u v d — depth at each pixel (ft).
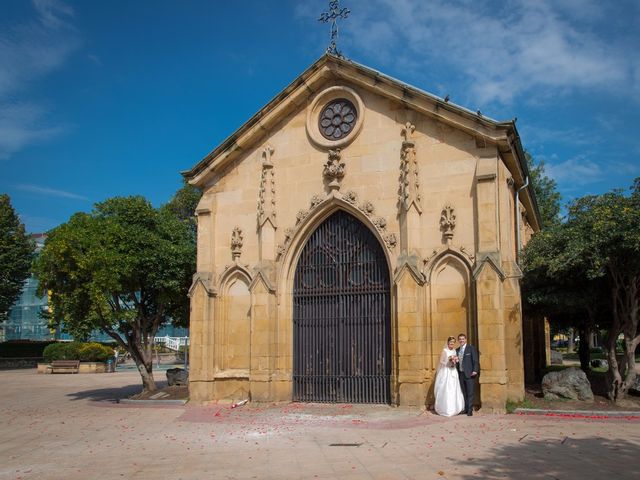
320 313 68.64
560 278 60.34
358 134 67.87
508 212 62.69
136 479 33.94
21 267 188.34
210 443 44.93
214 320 71.36
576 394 58.80
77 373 154.51
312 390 67.77
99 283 72.38
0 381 128.77
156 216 81.87
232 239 72.54
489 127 61.00
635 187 59.47
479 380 57.00
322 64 69.56
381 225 64.90
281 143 72.13
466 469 33.81
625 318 58.59
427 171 64.03
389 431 47.83
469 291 60.34
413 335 60.54
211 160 74.28
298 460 37.70
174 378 86.84
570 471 32.68
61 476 35.29
